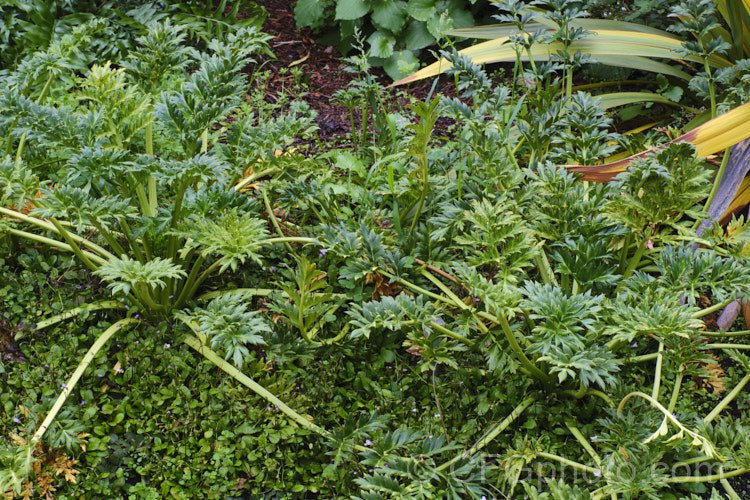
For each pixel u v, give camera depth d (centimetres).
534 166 315
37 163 299
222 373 270
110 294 289
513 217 253
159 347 272
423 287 298
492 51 370
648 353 285
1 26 397
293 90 439
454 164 319
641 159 247
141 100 277
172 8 438
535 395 262
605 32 362
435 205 307
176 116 271
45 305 281
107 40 411
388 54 444
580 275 252
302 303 256
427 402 267
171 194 329
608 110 409
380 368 278
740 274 234
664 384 274
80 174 249
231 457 246
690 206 257
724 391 276
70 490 231
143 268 239
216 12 453
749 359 273
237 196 266
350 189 314
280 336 267
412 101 407
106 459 245
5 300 279
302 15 464
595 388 265
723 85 356
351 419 239
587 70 420
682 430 208
